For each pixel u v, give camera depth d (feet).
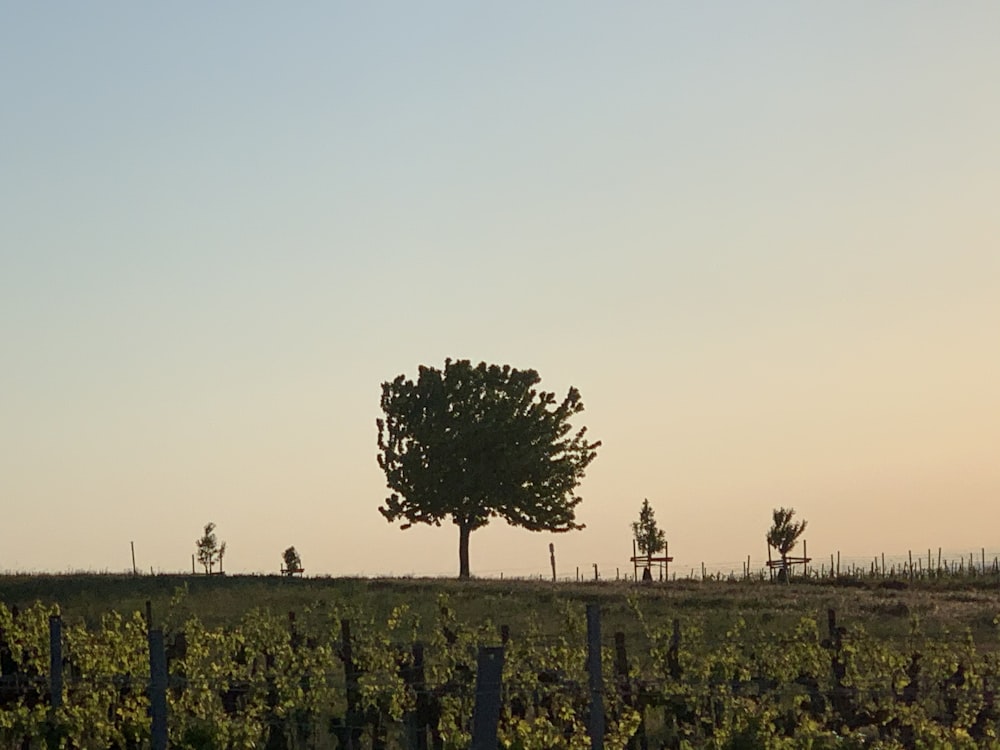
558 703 70.03
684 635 93.76
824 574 231.91
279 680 72.18
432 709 69.41
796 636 91.61
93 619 127.54
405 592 155.74
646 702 70.69
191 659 75.92
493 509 236.84
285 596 148.36
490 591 157.89
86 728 64.49
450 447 232.94
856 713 70.95
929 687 77.82
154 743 54.19
